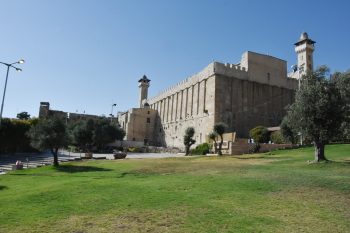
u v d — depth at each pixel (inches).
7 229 376.8
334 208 447.5
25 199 549.3
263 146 1873.8
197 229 362.9
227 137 2237.9
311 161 1038.4
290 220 394.6
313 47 3459.6
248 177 724.0
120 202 503.8
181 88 3656.5
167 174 874.8
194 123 3184.1
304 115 1005.8
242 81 3009.4
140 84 5329.7
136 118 4367.6
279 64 3267.7
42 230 371.2
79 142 3063.5
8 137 2082.9
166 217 413.1
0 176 978.7
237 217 408.5
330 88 1006.4
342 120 980.6
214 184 647.8
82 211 454.9
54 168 1193.4
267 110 3080.7
